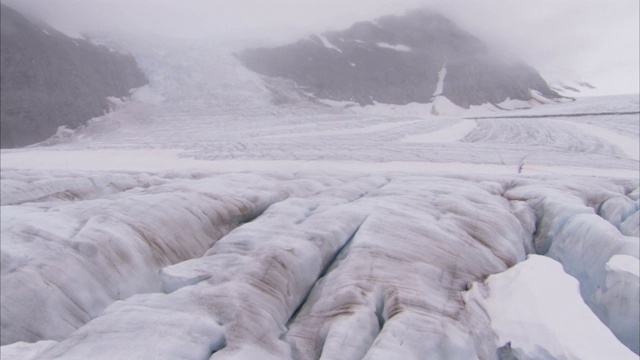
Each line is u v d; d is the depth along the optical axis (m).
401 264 6.78
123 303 5.74
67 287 6.99
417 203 9.59
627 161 20.92
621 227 10.63
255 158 23.70
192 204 9.86
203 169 19.25
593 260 8.49
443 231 7.98
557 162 20.38
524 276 6.51
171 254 8.60
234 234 8.19
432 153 24.08
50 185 13.08
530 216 10.74
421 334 5.21
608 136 30.97
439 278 6.73
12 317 6.52
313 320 5.99
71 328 6.73
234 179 13.05
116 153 28.16
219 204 10.32
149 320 5.25
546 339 5.10
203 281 6.43
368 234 7.51
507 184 13.90
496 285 6.68
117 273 7.55
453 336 5.35
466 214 9.02
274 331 5.72
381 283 6.27
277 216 8.95
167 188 11.74
